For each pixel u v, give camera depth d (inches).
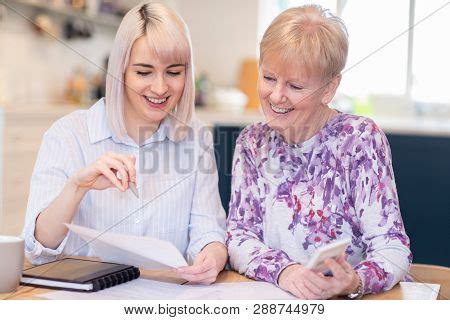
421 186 63.7
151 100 54.7
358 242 54.9
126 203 58.3
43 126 77.2
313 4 49.7
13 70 77.7
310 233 55.0
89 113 60.1
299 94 50.4
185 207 59.7
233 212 56.7
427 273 55.3
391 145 63.7
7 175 84.7
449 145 62.9
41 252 53.7
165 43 52.0
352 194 54.6
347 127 55.0
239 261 53.0
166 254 47.8
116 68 55.2
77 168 58.7
